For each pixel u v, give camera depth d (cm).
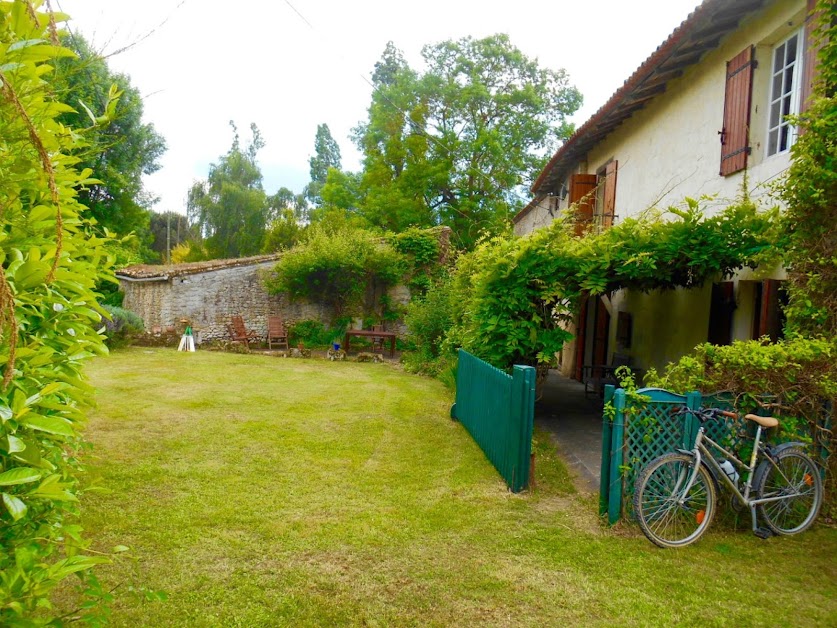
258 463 583
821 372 422
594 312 1264
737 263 605
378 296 2023
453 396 1058
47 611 302
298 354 1709
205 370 1267
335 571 357
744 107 655
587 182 1196
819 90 476
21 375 179
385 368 1507
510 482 524
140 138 1898
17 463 180
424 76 2762
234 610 310
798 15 584
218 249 4147
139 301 1895
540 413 903
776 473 429
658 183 900
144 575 345
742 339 663
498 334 677
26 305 201
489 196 2775
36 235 207
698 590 339
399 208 2702
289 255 1900
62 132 207
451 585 342
